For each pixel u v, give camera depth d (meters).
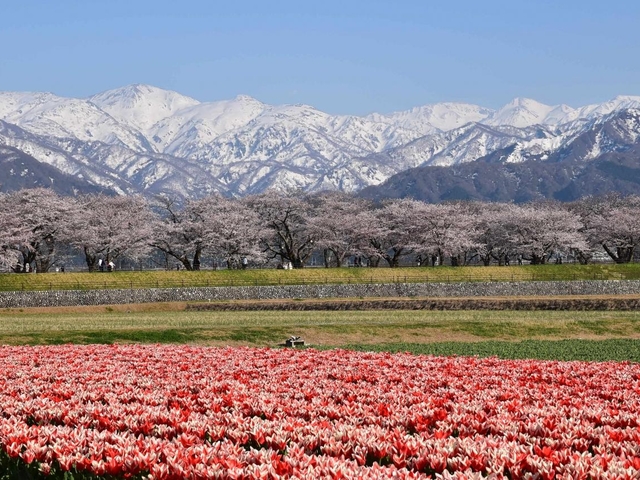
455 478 13.92
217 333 57.84
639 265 122.44
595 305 82.12
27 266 125.69
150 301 94.12
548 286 106.38
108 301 92.25
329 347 52.09
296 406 23.05
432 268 119.56
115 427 19.89
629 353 48.03
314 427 18.77
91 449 16.91
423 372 32.88
